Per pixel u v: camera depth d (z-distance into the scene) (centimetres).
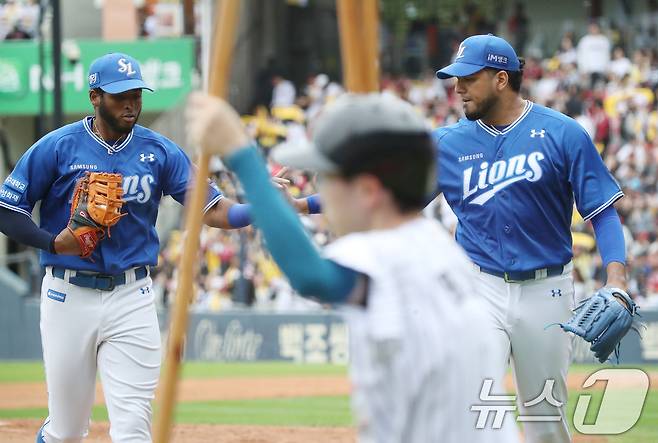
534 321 1280
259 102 5491
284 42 6172
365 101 599
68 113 5016
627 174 4356
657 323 3444
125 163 1309
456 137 1322
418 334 593
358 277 584
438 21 5803
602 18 5603
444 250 623
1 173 5191
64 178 1305
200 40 4825
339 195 606
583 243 3772
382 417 598
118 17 5100
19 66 4944
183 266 734
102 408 2506
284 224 579
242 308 4066
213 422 2286
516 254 1280
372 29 691
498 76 1283
